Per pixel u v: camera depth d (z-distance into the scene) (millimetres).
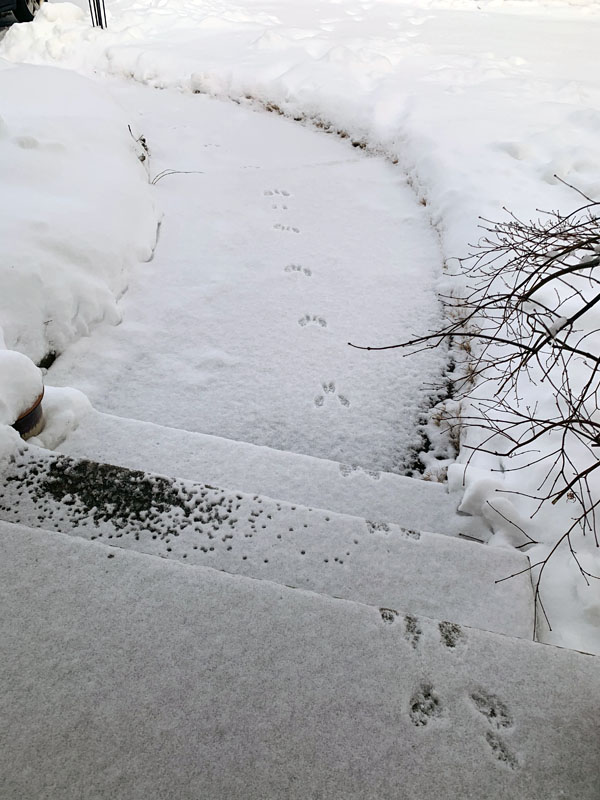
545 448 2928
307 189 5605
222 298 4234
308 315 4156
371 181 5801
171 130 6555
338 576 2012
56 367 3568
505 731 1438
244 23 9398
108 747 1349
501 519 2549
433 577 2076
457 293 4324
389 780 1335
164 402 3477
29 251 3631
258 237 4883
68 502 2033
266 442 3307
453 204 4996
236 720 1406
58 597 1620
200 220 5012
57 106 5234
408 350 3945
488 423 3242
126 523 2002
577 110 6348
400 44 8594
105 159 4820
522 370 3443
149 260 4477
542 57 8445
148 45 8180
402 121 6355
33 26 8211
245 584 1682
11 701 1410
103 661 1492
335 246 4871
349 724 1417
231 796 1293
